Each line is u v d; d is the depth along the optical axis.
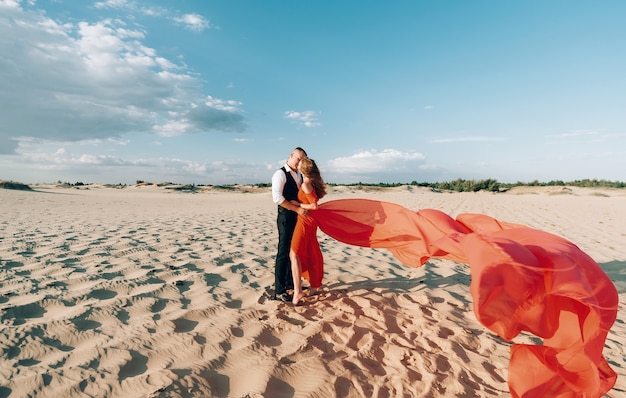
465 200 25.81
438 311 4.07
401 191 45.53
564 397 2.31
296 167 4.29
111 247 5.99
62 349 2.72
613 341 3.57
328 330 3.42
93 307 3.45
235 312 3.65
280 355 2.90
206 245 6.63
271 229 9.18
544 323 2.36
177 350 2.84
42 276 4.28
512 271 2.35
